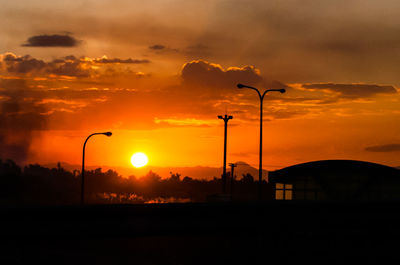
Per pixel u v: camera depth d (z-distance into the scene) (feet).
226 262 136.98
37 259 132.77
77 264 127.75
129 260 135.74
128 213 132.46
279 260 143.23
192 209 142.82
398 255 147.95
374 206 168.76
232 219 149.07
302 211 160.35
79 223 125.29
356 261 141.69
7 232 116.67
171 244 162.30
